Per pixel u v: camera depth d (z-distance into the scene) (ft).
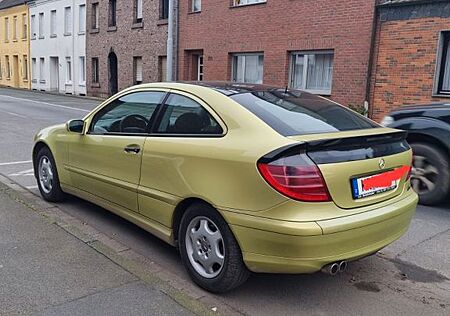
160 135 13.21
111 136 14.98
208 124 12.10
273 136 10.80
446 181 19.90
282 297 11.77
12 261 12.98
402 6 40.63
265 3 54.24
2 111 61.00
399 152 12.39
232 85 13.79
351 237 10.54
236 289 12.09
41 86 123.24
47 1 115.34
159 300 11.08
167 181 12.59
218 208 11.12
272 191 10.21
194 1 65.67
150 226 13.50
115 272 12.50
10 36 138.92
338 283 12.69
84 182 16.40
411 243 15.94
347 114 13.52
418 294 12.25
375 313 11.18
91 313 10.42
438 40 38.55
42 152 18.93
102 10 92.99
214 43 61.87
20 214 16.99
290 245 10.07
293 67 53.06
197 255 12.01
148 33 79.20
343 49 46.50
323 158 10.46
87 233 15.47
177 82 13.98
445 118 20.07
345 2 45.80
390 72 42.24
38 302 10.83
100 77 95.86
